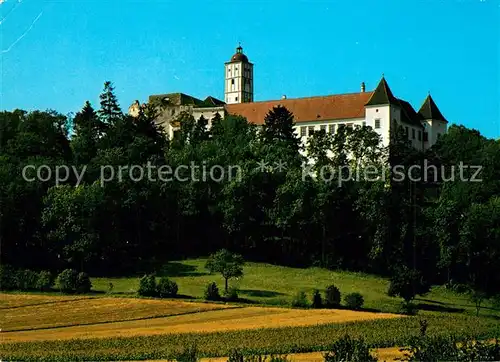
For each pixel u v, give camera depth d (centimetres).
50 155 13050
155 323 7000
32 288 8981
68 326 6825
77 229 10281
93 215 10506
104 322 7050
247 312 7706
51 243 10494
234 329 6612
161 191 11994
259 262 11431
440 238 10894
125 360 5259
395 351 5666
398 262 11169
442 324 7081
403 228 11412
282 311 7819
